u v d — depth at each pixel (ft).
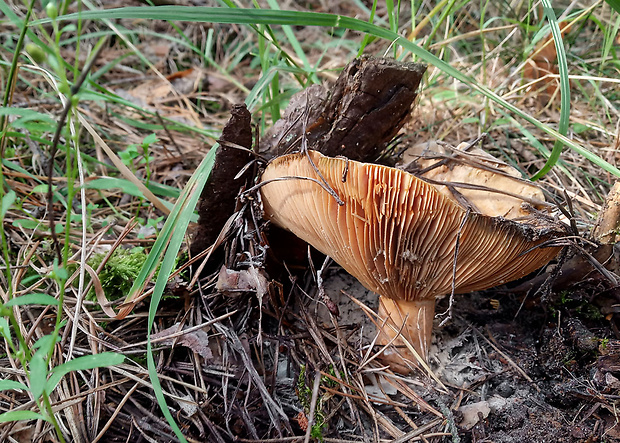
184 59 1.27
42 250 0.64
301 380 0.53
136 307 0.59
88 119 0.92
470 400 0.55
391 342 0.55
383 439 0.51
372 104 0.55
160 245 0.51
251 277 0.54
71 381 0.51
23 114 0.37
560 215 0.56
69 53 1.20
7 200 0.36
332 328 0.60
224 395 0.50
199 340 0.53
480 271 0.51
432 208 0.44
